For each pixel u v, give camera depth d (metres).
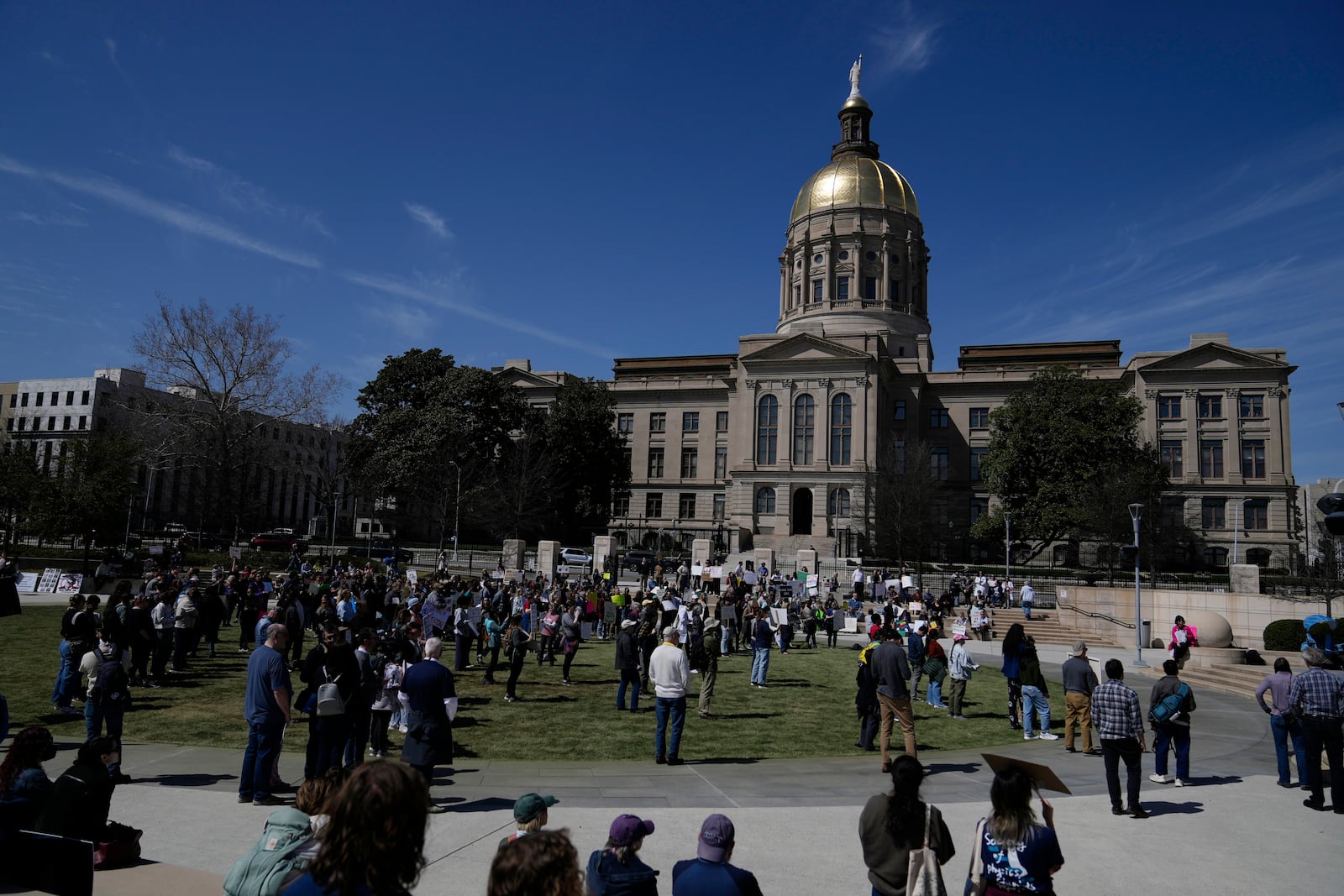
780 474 79.00
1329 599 36.47
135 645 18.94
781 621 32.19
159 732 15.00
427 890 7.88
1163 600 38.19
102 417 103.81
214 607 24.02
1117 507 59.28
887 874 6.36
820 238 97.12
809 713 19.47
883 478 70.62
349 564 54.09
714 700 20.97
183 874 8.03
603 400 83.50
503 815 10.34
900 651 14.02
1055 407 68.56
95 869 8.10
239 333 63.62
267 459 80.25
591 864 5.93
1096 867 9.40
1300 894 8.74
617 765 13.64
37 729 8.34
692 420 94.00
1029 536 67.56
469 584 34.62
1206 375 76.75
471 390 73.38
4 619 31.67
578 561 65.50
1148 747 17.11
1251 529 74.00
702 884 5.59
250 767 10.61
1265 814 11.79
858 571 49.41
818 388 79.94
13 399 109.50
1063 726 19.48
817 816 10.73
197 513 100.44
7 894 6.40
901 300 96.56
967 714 20.80
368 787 4.23
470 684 21.64
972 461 86.12
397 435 73.19
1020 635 18.58
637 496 93.81
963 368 95.00
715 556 69.06
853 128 106.81
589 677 23.59
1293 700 12.38
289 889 4.30
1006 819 6.07
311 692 11.88
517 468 73.38
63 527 49.59
